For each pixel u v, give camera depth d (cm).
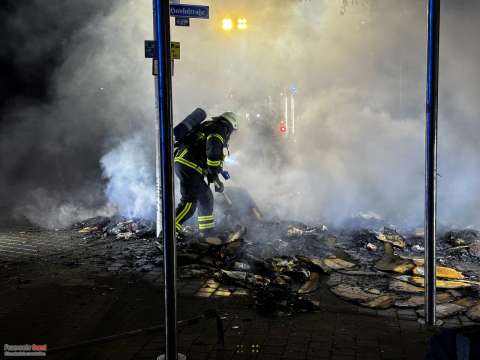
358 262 648
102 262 652
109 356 400
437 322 462
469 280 576
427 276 452
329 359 393
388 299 515
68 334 443
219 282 571
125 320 473
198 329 448
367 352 404
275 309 489
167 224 361
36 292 544
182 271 602
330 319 471
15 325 460
